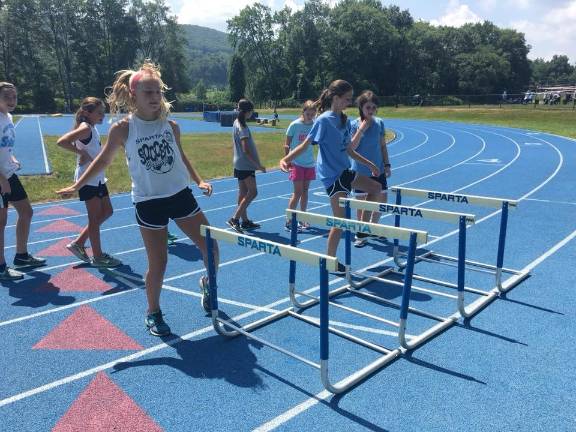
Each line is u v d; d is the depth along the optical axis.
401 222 7.53
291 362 3.38
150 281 3.69
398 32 75.00
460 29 85.31
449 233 6.79
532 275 4.98
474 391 2.98
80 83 69.69
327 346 2.89
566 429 2.63
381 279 4.65
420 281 4.96
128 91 3.40
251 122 34.75
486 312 4.13
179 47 77.94
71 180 11.67
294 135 6.59
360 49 71.56
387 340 3.70
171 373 3.26
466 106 47.78
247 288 4.80
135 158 3.43
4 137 4.84
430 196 5.05
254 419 2.76
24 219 5.26
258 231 7.06
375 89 71.56
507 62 77.12
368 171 5.72
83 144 5.01
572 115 33.34
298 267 5.42
